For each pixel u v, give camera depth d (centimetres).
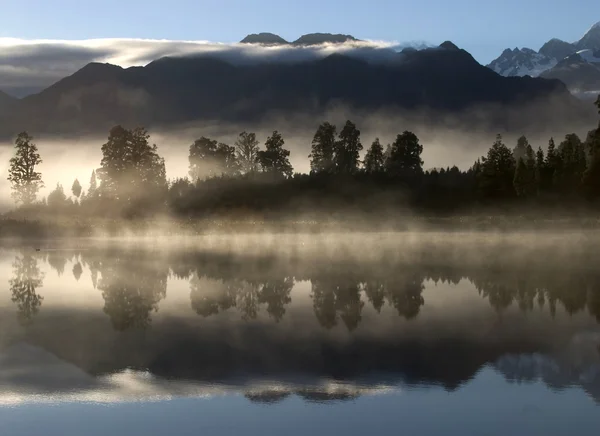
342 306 3338
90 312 3241
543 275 4575
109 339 2608
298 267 5334
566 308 3225
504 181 13275
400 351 2369
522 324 2838
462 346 2441
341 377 2058
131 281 4478
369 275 4678
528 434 1598
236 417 1714
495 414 1728
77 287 4184
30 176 15375
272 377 2064
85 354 2369
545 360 2239
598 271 4809
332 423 1672
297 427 1645
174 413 1747
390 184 15450
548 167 13400
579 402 1816
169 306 3391
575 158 13100
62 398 1877
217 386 1975
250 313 3162
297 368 2159
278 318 3023
